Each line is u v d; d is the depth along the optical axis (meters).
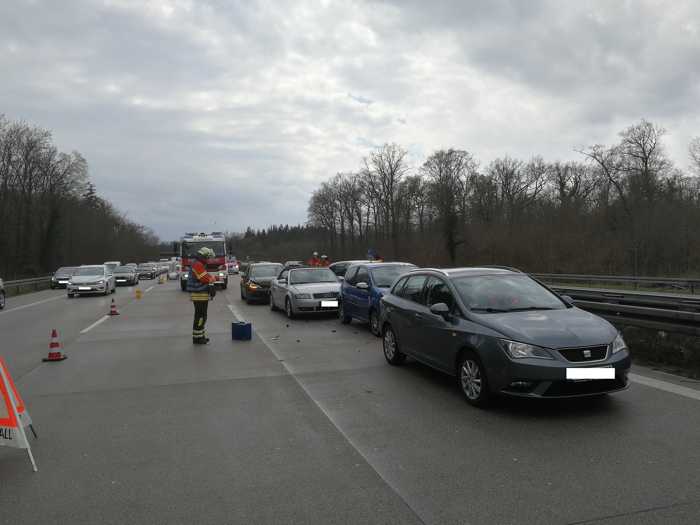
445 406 5.87
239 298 22.78
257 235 141.88
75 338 11.68
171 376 7.70
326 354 9.26
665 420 5.11
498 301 6.43
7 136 52.59
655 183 42.62
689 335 7.27
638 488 3.69
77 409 6.06
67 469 4.31
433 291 7.20
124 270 38.38
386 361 8.56
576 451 4.41
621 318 8.49
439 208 56.88
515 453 4.42
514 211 51.28
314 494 3.76
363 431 5.10
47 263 57.66
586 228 42.31
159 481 4.04
